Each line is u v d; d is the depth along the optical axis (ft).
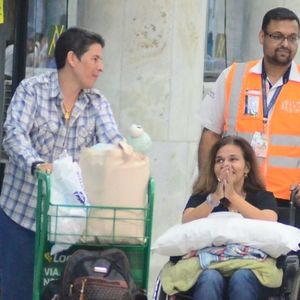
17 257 53.26
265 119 58.75
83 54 51.98
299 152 58.75
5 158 68.80
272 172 58.54
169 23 72.54
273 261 51.44
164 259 75.61
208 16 98.37
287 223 56.75
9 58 74.90
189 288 50.83
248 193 55.06
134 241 48.57
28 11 75.46
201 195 55.11
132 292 47.91
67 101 52.70
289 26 57.82
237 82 59.57
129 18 71.92
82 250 48.39
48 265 49.75
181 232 51.57
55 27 77.61
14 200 53.16
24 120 51.67
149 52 72.54
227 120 59.77
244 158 54.70
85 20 72.64
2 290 53.98
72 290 47.01
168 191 74.74
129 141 51.19
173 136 74.28
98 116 53.42
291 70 59.21
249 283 50.03
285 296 51.08
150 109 73.20
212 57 98.68
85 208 47.83
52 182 47.98
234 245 51.19
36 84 52.47
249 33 97.09
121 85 72.64
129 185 48.21
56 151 52.80
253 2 96.32
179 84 73.92
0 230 53.83
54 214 47.62
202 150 61.05
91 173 48.21
